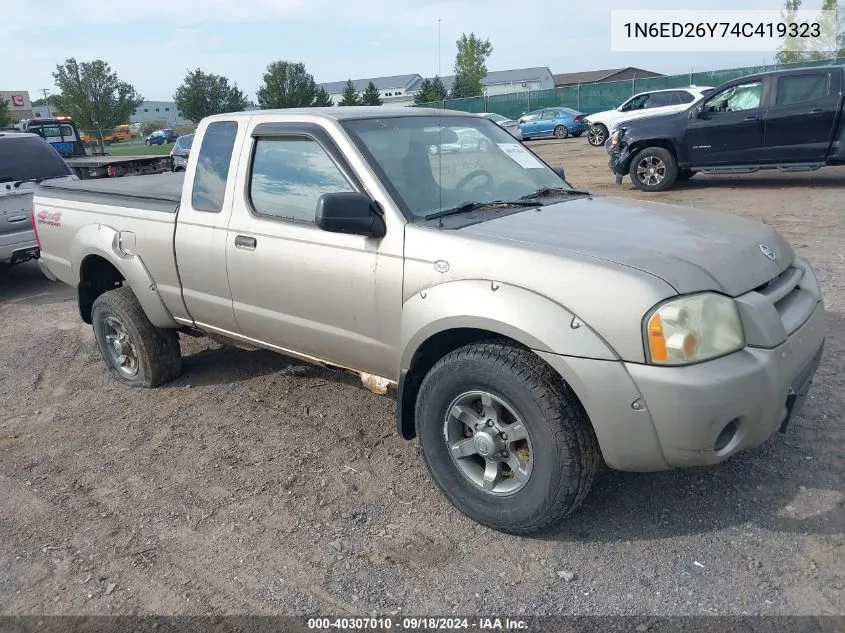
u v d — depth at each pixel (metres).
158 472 3.84
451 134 3.96
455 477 3.20
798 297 3.16
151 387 5.01
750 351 2.69
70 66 47.06
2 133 8.68
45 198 5.45
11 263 8.30
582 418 2.81
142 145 50.62
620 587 2.74
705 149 12.03
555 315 2.71
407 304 3.17
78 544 3.23
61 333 6.59
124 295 4.91
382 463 3.78
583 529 3.10
